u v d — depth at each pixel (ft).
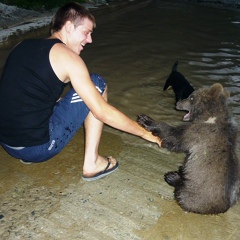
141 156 7.57
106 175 6.81
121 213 5.92
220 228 5.75
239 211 6.14
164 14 19.89
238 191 5.97
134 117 9.24
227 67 12.78
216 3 22.81
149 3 22.45
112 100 10.05
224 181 5.77
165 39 15.58
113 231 5.55
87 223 5.68
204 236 5.57
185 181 6.21
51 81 5.08
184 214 5.99
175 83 10.37
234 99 10.29
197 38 15.98
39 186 6.44
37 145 5.54
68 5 5.27
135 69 12.26
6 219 5.67
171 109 9.79
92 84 5.08
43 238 5.36
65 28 5.26
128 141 8.12
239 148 7.76
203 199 5.85
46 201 6.09
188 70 12.39
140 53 13.75
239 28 17.88
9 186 6.39
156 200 6.26
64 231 5.50
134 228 5.63
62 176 6.73
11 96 5.17
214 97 6.63
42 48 5.01
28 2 16.37
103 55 13.32
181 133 6.80
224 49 14.69
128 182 6.69
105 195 6.31
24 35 13.73
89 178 6.57
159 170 7.13
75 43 5.39
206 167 5.98
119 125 5.54
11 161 7.09
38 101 5.19
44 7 16.78
